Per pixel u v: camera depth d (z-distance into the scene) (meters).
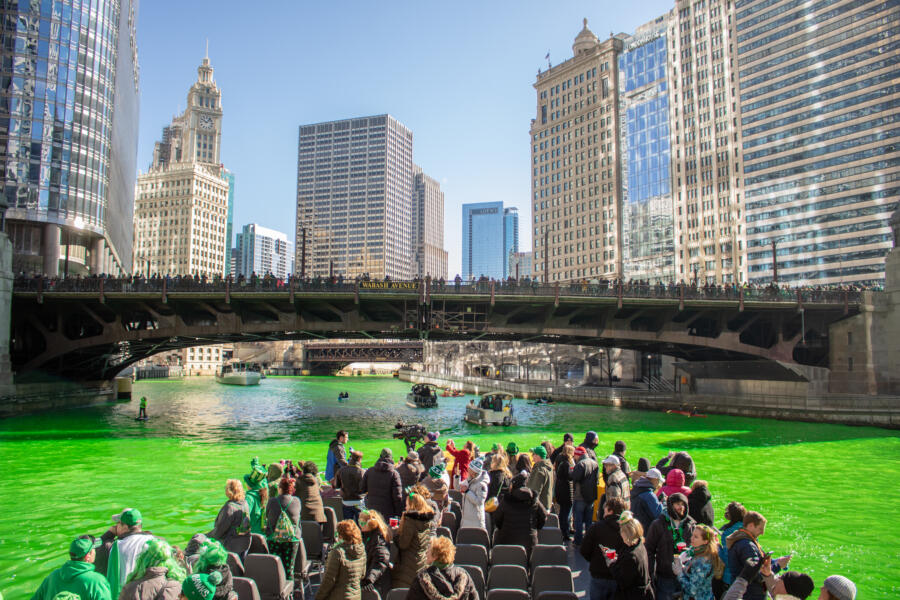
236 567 9.86
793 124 132.88
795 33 133.12
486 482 12.77
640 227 156.25
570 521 18.33
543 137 179.25
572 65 171.88
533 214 180.75
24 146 85.88
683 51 151.25
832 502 25.33
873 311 60.66
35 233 87.31
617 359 113.38
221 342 69.75
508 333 58.84
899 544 19.22
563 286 55.66
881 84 120.81
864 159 122.56
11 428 50.06
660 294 57.97
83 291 52.84
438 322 55.38
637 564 8.55
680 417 63.53
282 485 11.49
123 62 111.44
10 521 22.23
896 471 32.91
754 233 138.12
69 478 30.23
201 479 29.98
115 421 56.88
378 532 9.40
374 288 53.31
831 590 6.90
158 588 7.76
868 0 122.75
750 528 8.84
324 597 8.56
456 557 10.85
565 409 73.69
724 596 8.33
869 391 59.69
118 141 106.69
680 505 10.34
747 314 62.38
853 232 123.25
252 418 61.91
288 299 52.56
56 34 89.44
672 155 151.25
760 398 64.75
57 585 8.01
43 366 64.31
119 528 9.77
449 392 103.06
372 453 38.66
